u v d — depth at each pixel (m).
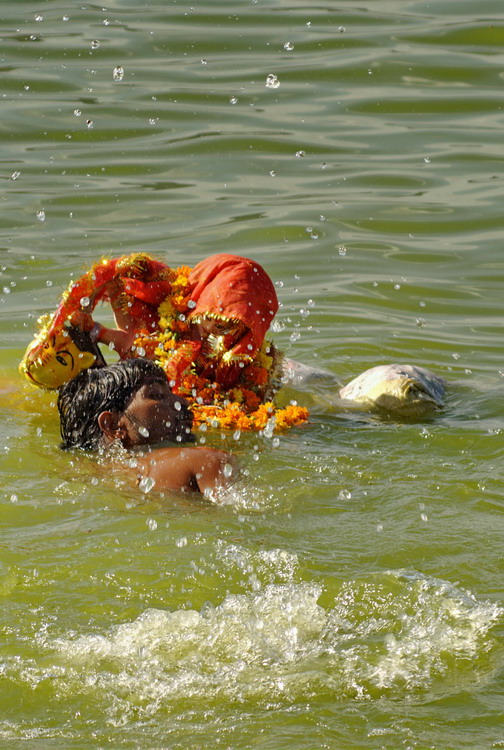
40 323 16.31
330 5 41.44
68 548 11.07
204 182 27.75
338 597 10.12
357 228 25.12
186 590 10.27
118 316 16.80
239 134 30.33
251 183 27.61
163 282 16.78
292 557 10.82
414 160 28.88
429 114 31.81
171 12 40.38
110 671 9.05
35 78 33.75
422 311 21.30
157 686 8.88
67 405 14.12
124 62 35.16
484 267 23.27
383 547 11.14
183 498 12.53
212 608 9.93
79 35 37.62
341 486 12.88
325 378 17.95
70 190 27.16
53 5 41.66
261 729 8.25
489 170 28.19
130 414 13.90
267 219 25.47
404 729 8.19
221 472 12.84
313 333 20.22
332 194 26.95
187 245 23.88
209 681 8.94
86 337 16.12
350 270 23.08
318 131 30.67
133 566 10.70
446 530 11.56
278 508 12.19
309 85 33.56
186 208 26.20
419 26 38.38
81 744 8.09
